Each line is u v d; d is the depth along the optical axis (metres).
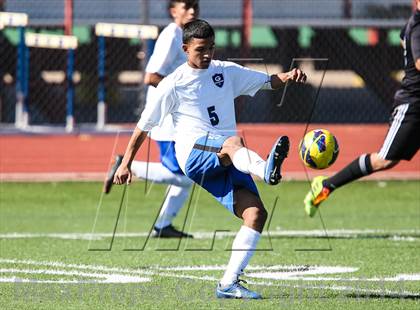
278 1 50.94
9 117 52.81
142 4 44.59
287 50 52.62
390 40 52.59
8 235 27.44
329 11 50.94
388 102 52.59
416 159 42.91
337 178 25.97
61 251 24.08
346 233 27.91
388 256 23.23
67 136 45.09
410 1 50.84
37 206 34.75
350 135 47.03
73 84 50.88
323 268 21.36
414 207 34.62
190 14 25.38
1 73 52.41
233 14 51.34
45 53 51.47
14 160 43.34
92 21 50.94
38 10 49.69
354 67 52.88
